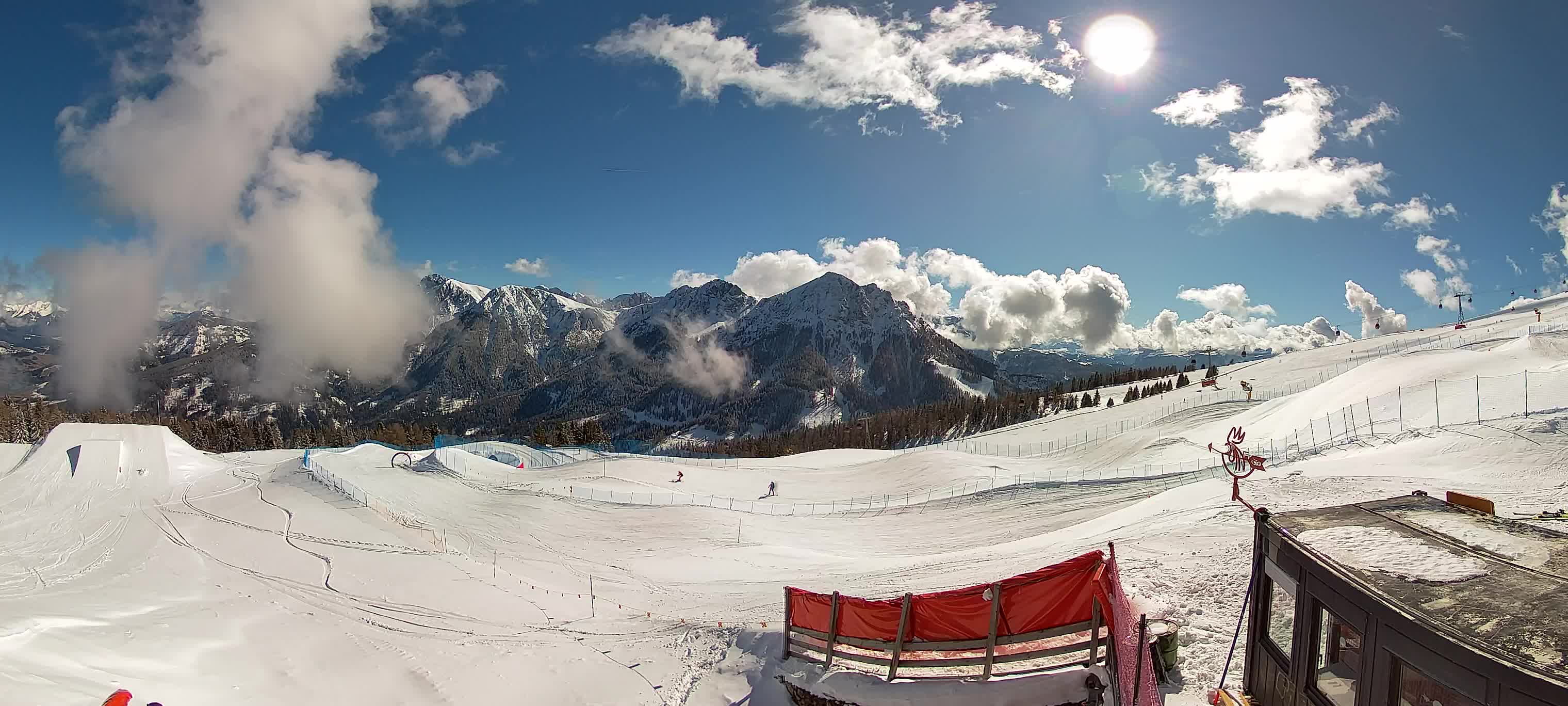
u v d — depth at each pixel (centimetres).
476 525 4622
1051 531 3881
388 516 4600
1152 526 2706
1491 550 730
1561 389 3597
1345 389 5566
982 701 1127
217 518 4512
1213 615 1370
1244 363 17288
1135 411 10200
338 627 2378
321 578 3097
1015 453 8894
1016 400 16262
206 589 2892
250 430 16075
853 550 4169
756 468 7850
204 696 1675
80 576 3195
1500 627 576
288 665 1986
